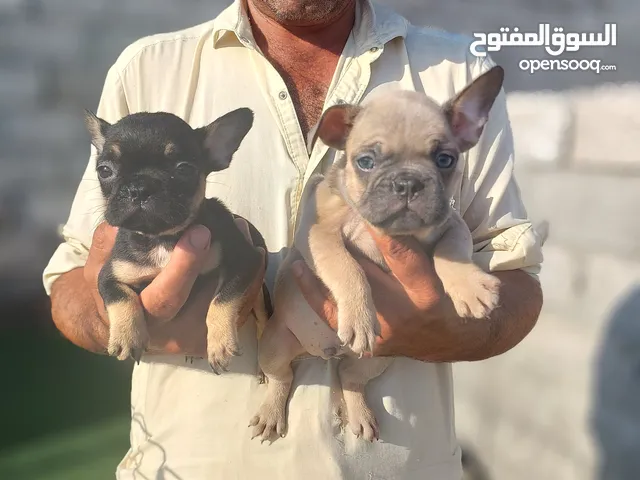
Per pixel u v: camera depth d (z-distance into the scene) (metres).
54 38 1.62
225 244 0.57
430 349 0.60
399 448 0.62
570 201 1.05
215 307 0.57
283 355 0.60
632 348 0.97
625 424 0.97
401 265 0.56
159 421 0.63
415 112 0.59
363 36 0.67
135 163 0.55
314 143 0.62
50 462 1.11
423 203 0.55
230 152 0.59
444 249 0.58
